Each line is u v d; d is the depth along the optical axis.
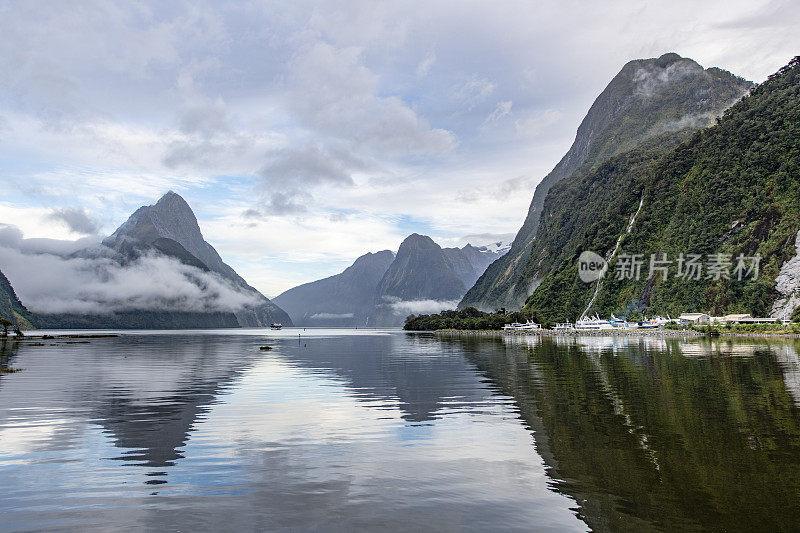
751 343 96.31
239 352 95.56
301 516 14.26
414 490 16.31
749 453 19.45
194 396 36.81
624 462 18.69
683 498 15.10
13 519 14.14
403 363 65.44
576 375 47.28
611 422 25.45
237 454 20.61
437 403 32.78
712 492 15.51
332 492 16.17
